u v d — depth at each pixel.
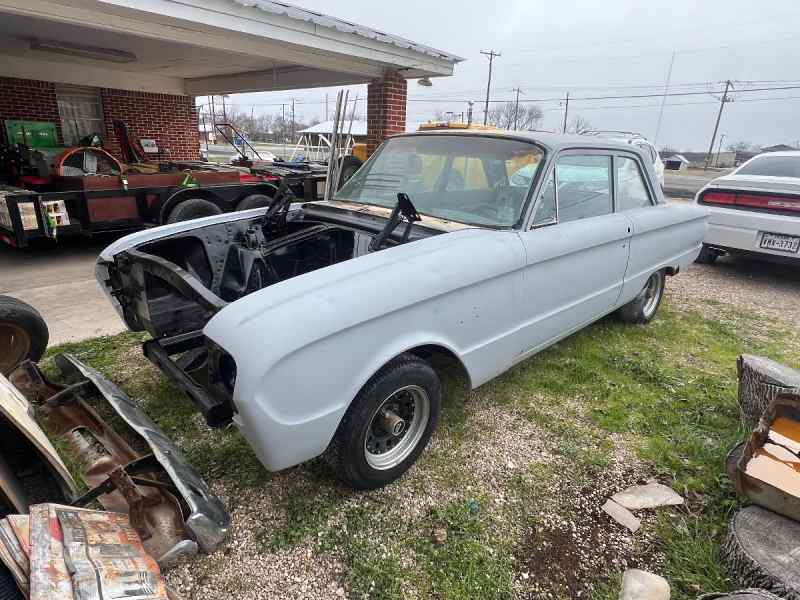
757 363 3.06
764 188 5.85
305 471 2.65
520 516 2.41
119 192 6.40
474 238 2.70
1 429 2.24
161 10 5.30
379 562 2.13
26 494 2.25
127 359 3.77
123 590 1.56
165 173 7.00
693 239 4.78
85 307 4.82
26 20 6.50
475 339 2.70
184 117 12.80
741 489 2.26
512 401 3.41
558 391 3.56
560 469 2.76
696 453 2.90
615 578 2.09
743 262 7.64
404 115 8.84
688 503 2.52
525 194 3.03
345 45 7.07
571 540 2.29
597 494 2.58
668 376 3.81
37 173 6.52
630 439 3.05
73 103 10.85
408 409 2.59
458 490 2.57
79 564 1.56
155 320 2.81
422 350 2.62
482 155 3.29
